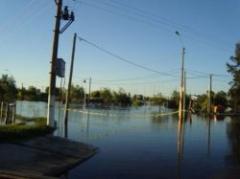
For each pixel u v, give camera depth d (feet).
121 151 69.72
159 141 87.40
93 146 71.46
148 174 51.55
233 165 59.62
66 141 67.00
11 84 265.13
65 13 79.77
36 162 50.60
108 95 418.10
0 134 58.03
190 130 122.11
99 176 49.37
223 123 163.32
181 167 57.00
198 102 306.35
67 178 47.96
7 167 45.29
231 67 308.81
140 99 496.64
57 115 167.02
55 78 78.89
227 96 316.81
